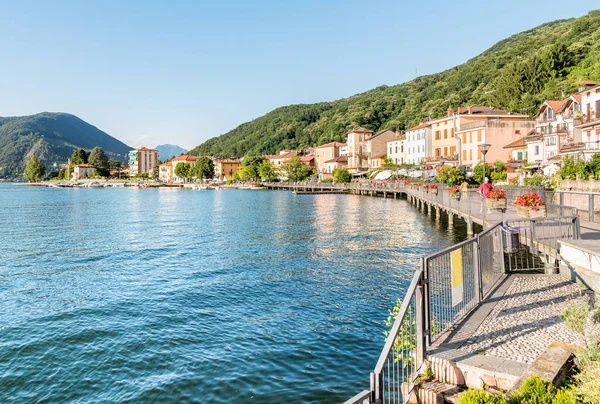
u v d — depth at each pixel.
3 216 60.25
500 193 24.64
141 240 36.69
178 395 10.88
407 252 28.66
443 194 41.12
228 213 61.78
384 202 75.81
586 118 53.34
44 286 21.36
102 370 12.27
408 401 6.57
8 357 13.14
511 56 145.00
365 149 129.62
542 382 5.07
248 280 22.11
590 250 11.06
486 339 7.81
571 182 34.62
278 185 142.25
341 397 10.55
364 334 14.46
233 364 12.44
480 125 76.25
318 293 19.45
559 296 10.44
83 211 69.00
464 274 9.34
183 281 22.11
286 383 11.29
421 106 159.00
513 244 13.59
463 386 6.58
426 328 7.41
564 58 99.38
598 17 117.69
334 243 33.25
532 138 67.00
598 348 6.24
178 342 14.12
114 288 20.88
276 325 15.52
